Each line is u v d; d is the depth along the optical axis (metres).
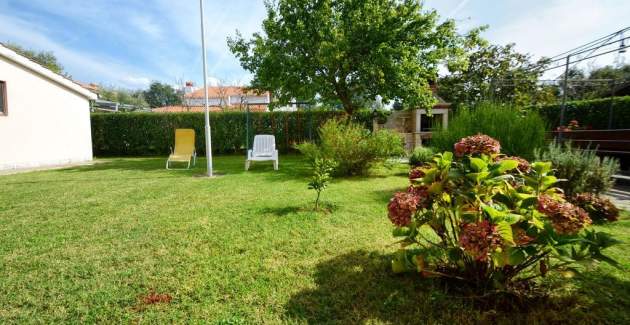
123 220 3.27
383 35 8.67
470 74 16.81
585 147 6.85
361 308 1.66
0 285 1.91
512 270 1.64
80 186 5.24
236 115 12.72
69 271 2.11
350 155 6.52
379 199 4.22
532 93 13.39
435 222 1.77
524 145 4.87
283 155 12.14
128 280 1.98
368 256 2.33
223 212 3.56
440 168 1.73
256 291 1.84
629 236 2.62
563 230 1.37
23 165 8.00
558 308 1.60
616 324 1.48
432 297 1.69
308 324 1.53
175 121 12.62
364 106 11.47
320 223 3.13
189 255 2.37
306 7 9.23
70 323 1.56
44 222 3.21
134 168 7.93
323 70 9.56
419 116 14.95
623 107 7.39
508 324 1.49
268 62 9.23
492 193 1.60
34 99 8.27
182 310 1.66
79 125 9.68
